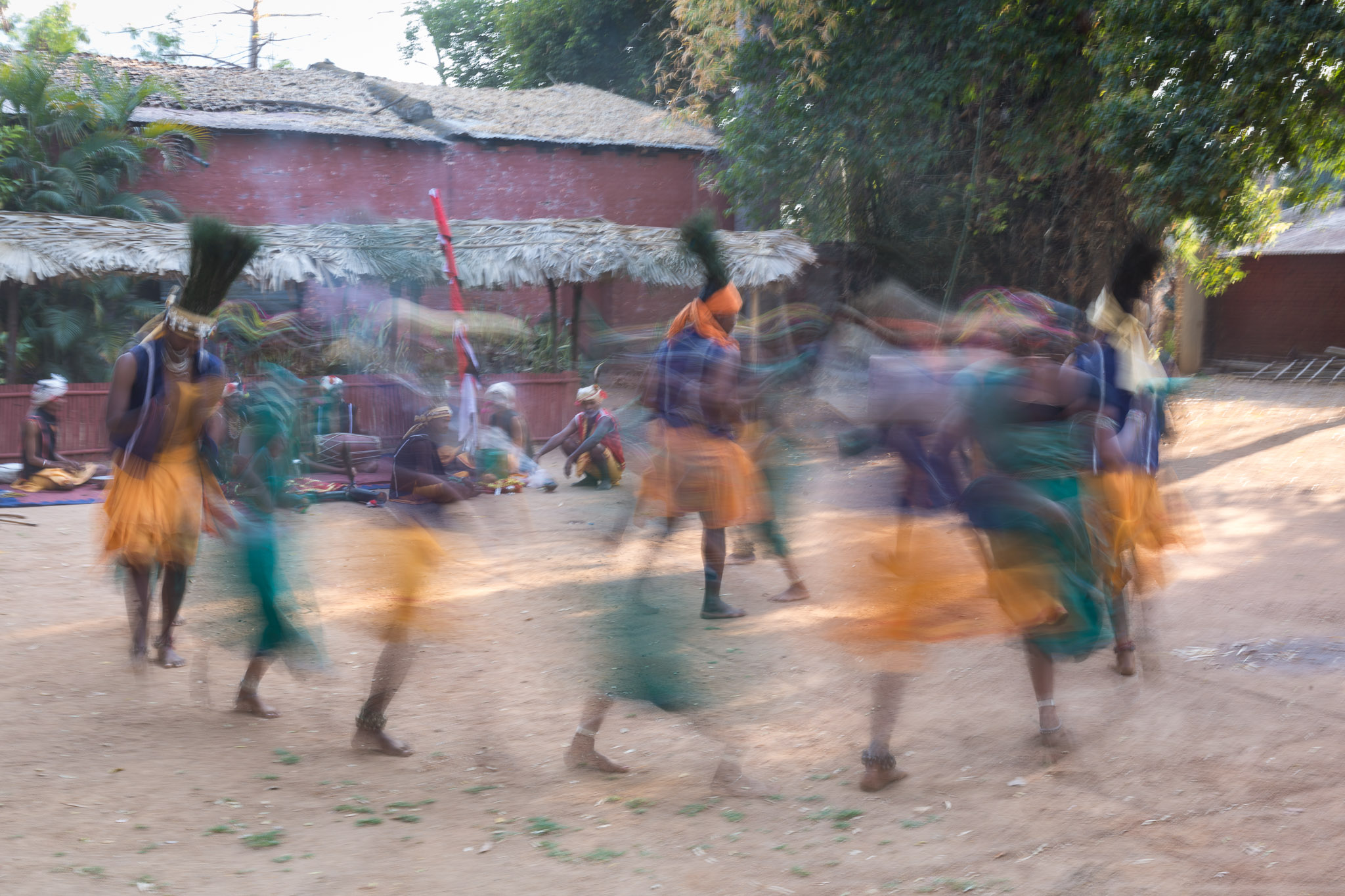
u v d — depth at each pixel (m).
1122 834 3.62
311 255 13.41
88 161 16.30
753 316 13.55
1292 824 3.64
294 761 4.35
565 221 15.29
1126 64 12.05
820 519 8.78
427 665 5.63
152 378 4.92
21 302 15.23
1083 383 4.37
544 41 30.41
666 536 6.50
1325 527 8.59
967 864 3.45
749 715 4.86
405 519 4.47
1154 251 5.00
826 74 15.87
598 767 4.30
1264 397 18.48
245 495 5.09
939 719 4.82
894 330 5.76
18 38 22.92
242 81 21.27
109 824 3.70
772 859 3.52
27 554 8.20
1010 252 16.28
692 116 19.66
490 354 16.19
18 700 4.95
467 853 3.56
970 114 15.97
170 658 5.48
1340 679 5.15
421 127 19.81
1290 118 11.30
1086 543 4.34
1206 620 6.21
